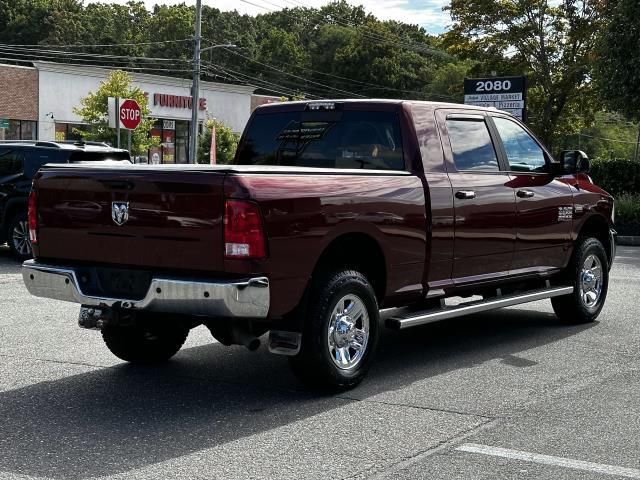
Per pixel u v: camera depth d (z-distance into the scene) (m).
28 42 89.38
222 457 4.78
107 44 85.69
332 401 5.96
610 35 25.47
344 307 6.16
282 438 5.13
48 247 6.23
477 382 6.54
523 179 7.94
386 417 5.58
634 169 24.86
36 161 13.59
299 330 5.88
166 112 50.66
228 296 5.37
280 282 5.60
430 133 7.08
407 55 86.50
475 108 7.71
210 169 5.54
